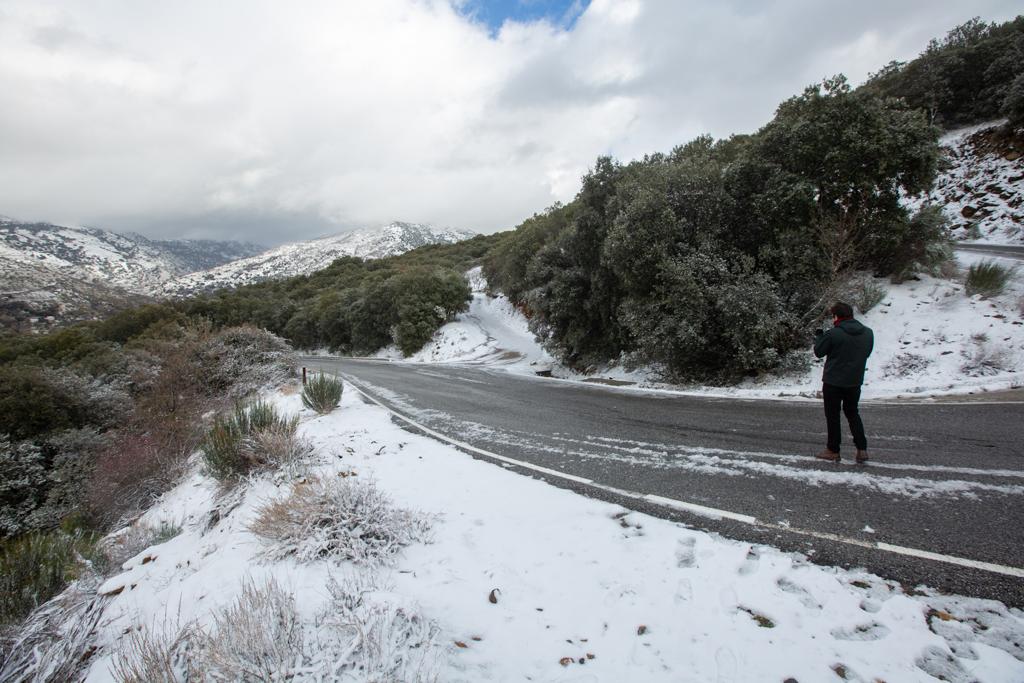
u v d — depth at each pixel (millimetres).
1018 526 3262
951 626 2361
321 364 32344
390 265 73438
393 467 6113
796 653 2260
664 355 12656
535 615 2754
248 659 2238
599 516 4066
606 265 14914
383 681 2113
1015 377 8016
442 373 21547
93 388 16875
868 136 11258
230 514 5215
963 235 18469
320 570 3398
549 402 11234
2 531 11109
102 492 9359
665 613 2670
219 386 18844
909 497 3895
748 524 3658
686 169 13484
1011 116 20875
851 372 4824
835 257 11438
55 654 3002
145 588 3867
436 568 3365
